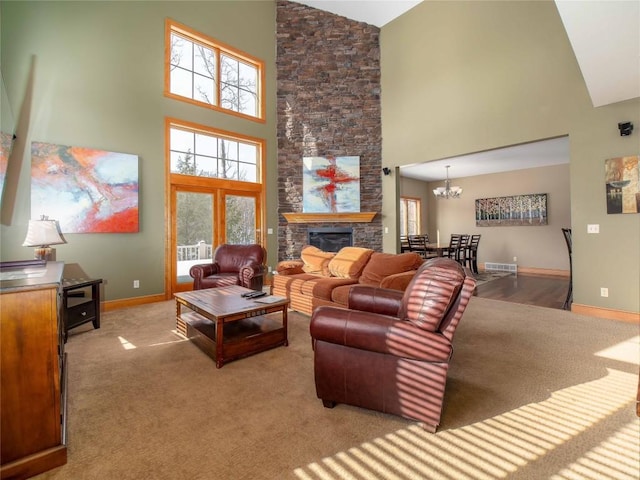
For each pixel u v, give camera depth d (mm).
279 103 6418
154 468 1431
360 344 1759
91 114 4148
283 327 2930
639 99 3607
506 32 4656
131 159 4453
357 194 6293
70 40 3994
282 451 1539
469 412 1856
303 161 6348
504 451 1532
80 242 4062
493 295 5223
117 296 4383
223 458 1492
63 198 3904
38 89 3771
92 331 3381
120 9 4414
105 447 1568
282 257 6402
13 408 1363
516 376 2307
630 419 1782
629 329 3367
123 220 4379
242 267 4594
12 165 3605
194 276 4508
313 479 1366
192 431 1695
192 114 5211
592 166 3918
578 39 2773
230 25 5711
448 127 5359
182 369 2457
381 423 1760
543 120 4316
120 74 4410
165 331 3385
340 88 6453
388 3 5844
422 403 1680
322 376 1894
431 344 1630
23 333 1394
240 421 1783
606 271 3838
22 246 3646
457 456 1502
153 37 4754
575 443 1587
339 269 3945
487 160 7355
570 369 2416
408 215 9609
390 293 2381
